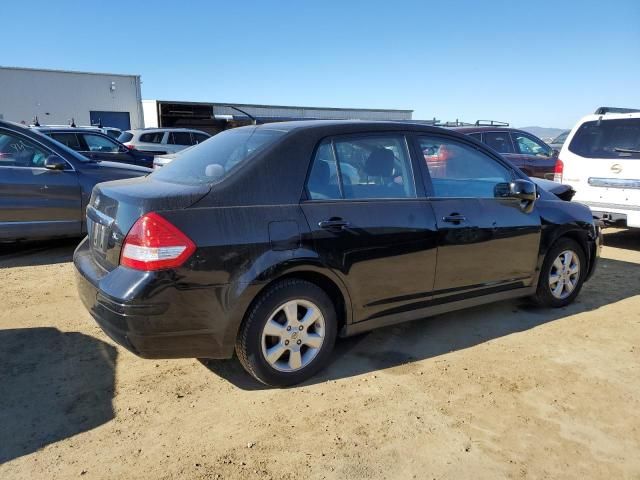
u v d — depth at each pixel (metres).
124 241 2.93
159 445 2.76
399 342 4.09
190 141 16.62
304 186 3.30
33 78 30.94
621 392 3.38
